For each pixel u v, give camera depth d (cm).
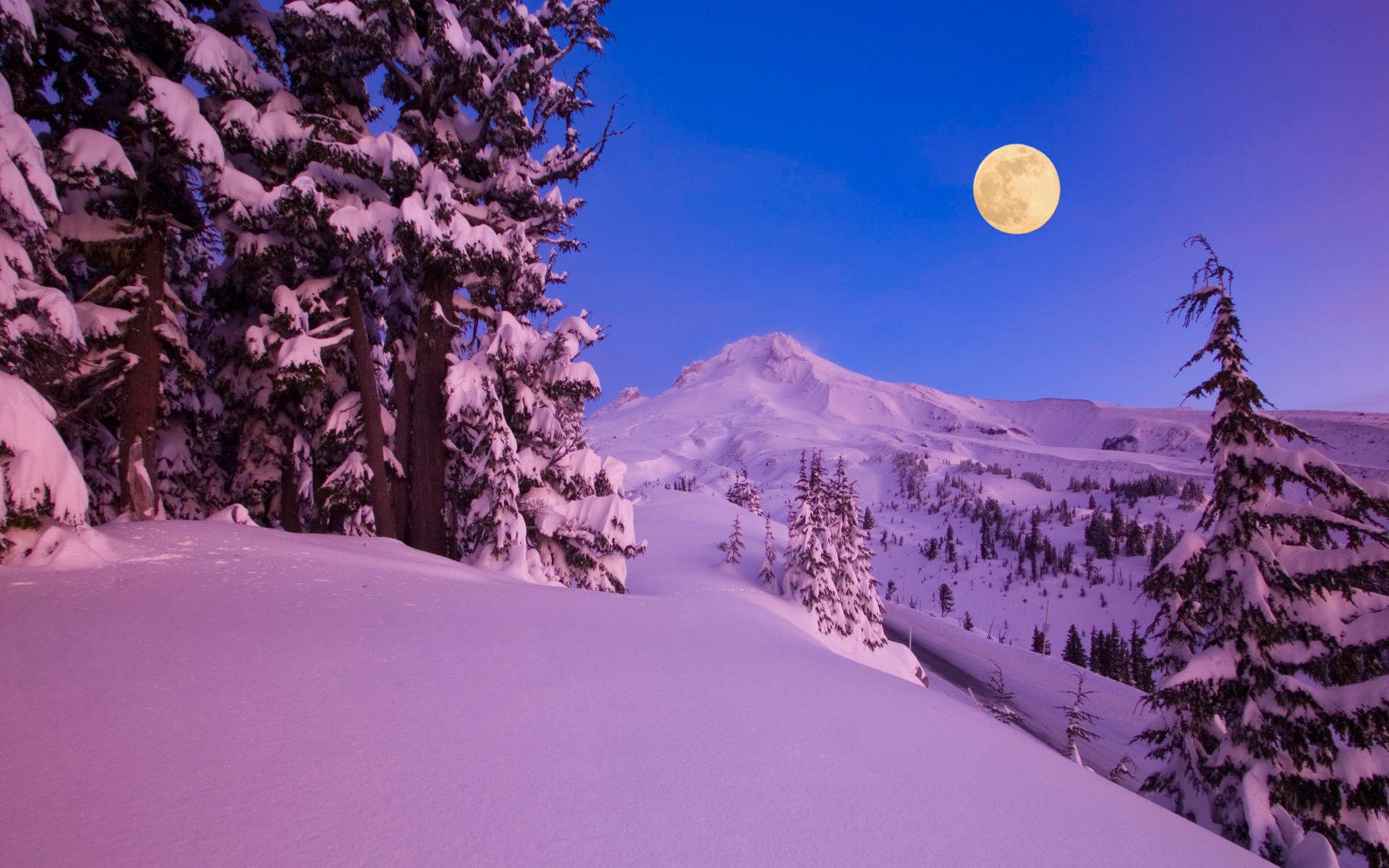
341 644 645
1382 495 988
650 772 439
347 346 1739
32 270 910
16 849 280
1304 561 1043
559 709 547
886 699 748
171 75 1416
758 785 439
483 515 1509
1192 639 1183
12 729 396
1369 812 916
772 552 3938
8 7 907
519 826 346
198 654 564
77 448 1525
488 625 820
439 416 1650
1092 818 485
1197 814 1075
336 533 1759
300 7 1394
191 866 279
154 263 1327
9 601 638
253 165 1560
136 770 363
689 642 916
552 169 1811
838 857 352
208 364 1894
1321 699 970
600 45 1727
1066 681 6109
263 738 422
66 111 1273
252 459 1767
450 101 1770
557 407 1780
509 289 1812
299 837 311
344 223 1349
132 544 920
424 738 452
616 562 1778
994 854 387
